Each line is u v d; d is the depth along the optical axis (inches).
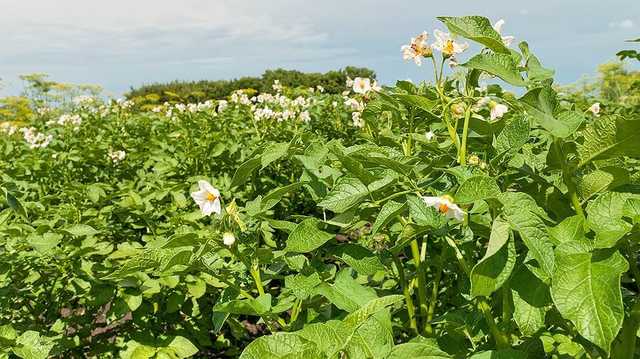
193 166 244.4
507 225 58.2
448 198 68.9
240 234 92.4
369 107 131.4
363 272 81.0
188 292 127.0
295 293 79.0
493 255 57.7
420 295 93.6
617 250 54.7
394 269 100.9
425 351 52.9
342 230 93.1
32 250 128.9
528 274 62.3
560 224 62.3
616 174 67.4
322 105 352.2
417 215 74.2
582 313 50.7
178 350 113.4
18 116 674.2
